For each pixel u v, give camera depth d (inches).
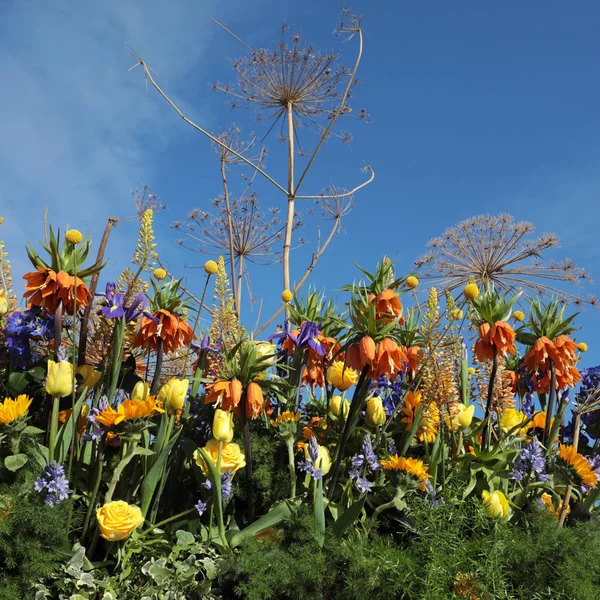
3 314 72.1
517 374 81.3
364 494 62.2
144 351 75.3
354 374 72.2
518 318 86.2
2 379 72.0
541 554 61.3
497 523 62.8
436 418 71.9
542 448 71.9
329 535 60.9
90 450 65.2
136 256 67.2
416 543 61.4
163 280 75.0
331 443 71.1
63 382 60.2
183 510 65.9
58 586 56.0
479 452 69.3
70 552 57.2
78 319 75.2
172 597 58.1
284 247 105.1
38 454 59.9
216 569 59.6
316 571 57.7
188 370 83.4
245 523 65.6
